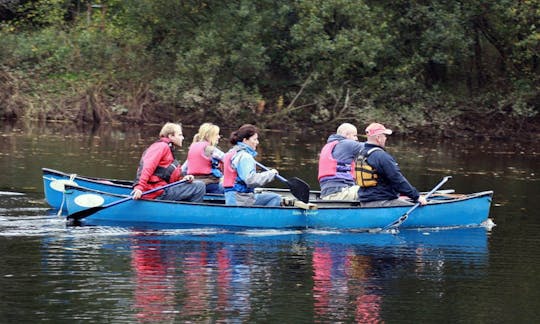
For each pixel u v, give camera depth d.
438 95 44.06
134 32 44.12
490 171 28.33
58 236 15.73
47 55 43.22
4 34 43.09
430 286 13.05
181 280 12.83
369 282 13.14
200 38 41.62
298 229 17.45
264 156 30.16
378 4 43.44
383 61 44.12
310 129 42.84
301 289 12.59
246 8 41.06
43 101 41.19
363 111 42.12
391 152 33.81
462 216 18.33
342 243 16.17
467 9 42.38
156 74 43.34
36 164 25.06
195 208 17.31
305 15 42.09
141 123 41.81
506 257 15.28
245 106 42.72
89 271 13.19
